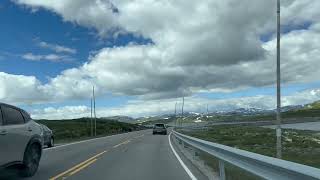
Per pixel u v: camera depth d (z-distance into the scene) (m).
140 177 14.64
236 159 11.18
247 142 52.47
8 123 12.71
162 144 36.50
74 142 40.62
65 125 101.31
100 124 104.94
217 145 13.78
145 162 20.00
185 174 15.48
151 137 54.53
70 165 18.47
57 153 25.56
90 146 33.31
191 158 22.02
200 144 19.30
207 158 20.58
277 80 23.78
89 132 74.69
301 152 37.25
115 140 45.28
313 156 32.66
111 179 14.12
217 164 17.72
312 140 59.44
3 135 12.07
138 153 25.73
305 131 89.19
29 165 13.86
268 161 7.99
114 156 23.50
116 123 123.62
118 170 16.70
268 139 60.12
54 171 16.20
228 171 15.02
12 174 14.12
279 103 23.53
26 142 13.56
